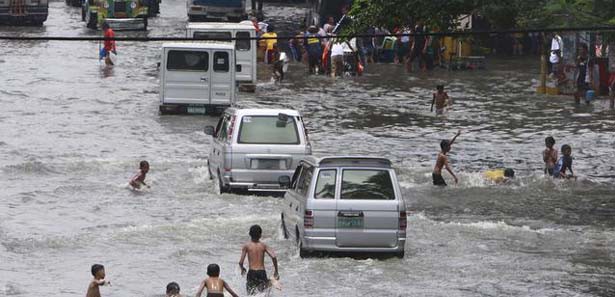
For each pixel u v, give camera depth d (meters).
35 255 34.03
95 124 62.09
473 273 32.31
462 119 65.62
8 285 30.50
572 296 29.92
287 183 37.62
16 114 65.19
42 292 29.89
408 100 73.75
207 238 36.44
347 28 89.88
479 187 46.50
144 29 121.25
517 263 33.62
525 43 109.12
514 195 45.09
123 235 36.59
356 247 33.25
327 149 54.41
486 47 108.12
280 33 113.56
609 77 75.06
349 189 33.34
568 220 40.44
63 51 103.31
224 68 66.56
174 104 66.50
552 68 84.94
